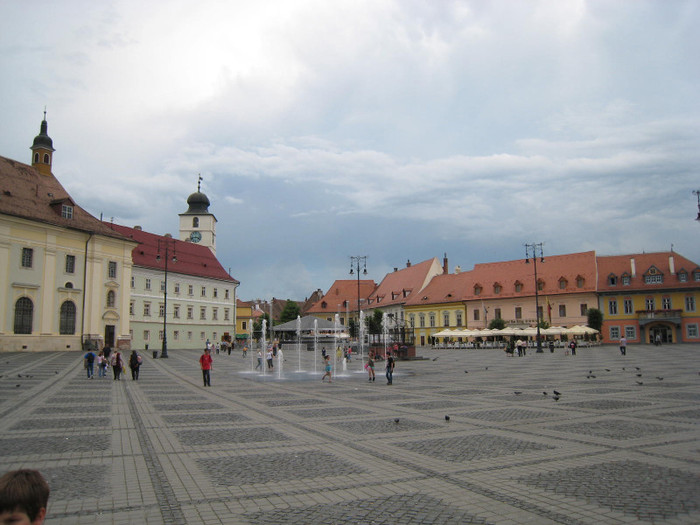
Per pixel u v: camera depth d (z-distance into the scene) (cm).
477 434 1238
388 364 2605
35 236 5731
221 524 677
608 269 8625
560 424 1351
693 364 3631
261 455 1050
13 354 5162
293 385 2608
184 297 8925
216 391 2317
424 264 11412
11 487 326
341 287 13612
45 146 6631
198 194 11406
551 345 6297
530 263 9431
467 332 7856
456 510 717
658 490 784
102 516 707
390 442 1161
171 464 980
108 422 1456
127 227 8706
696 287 7762
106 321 6456
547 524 660
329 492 805
